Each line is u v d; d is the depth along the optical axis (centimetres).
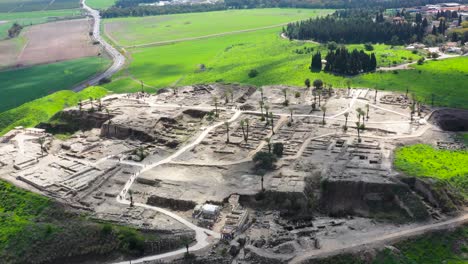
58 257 17012
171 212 19138
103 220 18612
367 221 18125
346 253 16100
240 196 19550
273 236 17275
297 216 18700
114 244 17188
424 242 16775
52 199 19900
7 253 17112
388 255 16050
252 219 18525
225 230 17312
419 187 19250
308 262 15762
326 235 17225
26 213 19450
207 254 16350
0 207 19988
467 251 16500
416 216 18075
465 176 19925
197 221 18312
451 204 18438
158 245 16975
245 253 16488
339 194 19562
